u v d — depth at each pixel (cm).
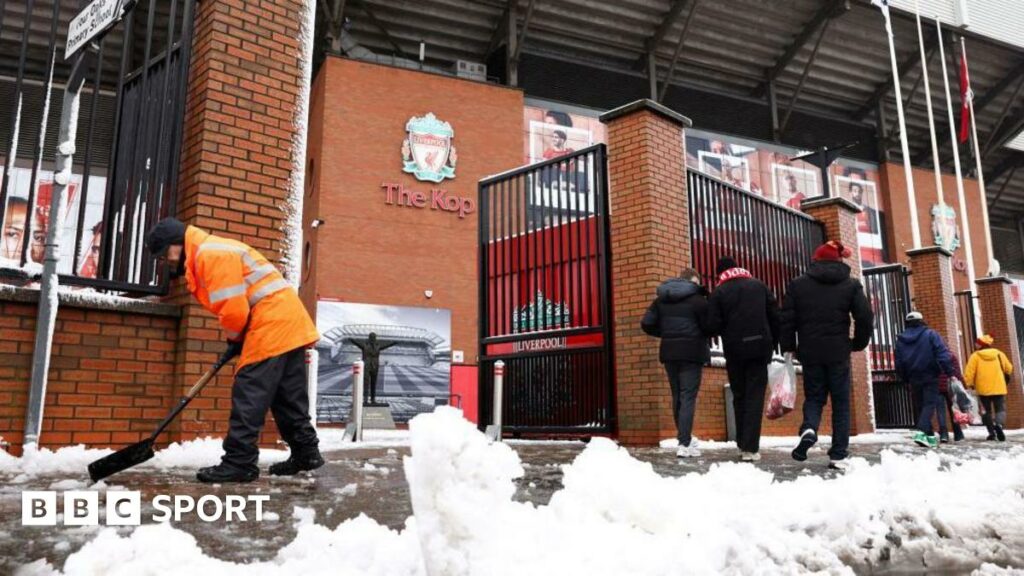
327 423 1716
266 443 533
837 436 514
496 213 950
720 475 312
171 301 502
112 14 423
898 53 2602
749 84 2614
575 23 2236
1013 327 1595
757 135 2589
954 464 505
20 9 1686
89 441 446
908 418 1309
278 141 545
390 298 1856
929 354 819
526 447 722
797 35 2433
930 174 2873
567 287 897
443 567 149
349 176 1881
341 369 1766
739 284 582
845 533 278
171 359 484
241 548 218
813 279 544
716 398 816
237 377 370
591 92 2309
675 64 2308
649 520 219
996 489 385
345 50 2044
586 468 225
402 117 1961
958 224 2912
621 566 183
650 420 754
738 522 247
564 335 848
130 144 525
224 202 511
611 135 854
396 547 204
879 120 2769
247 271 375
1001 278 1595
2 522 244
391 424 1278
